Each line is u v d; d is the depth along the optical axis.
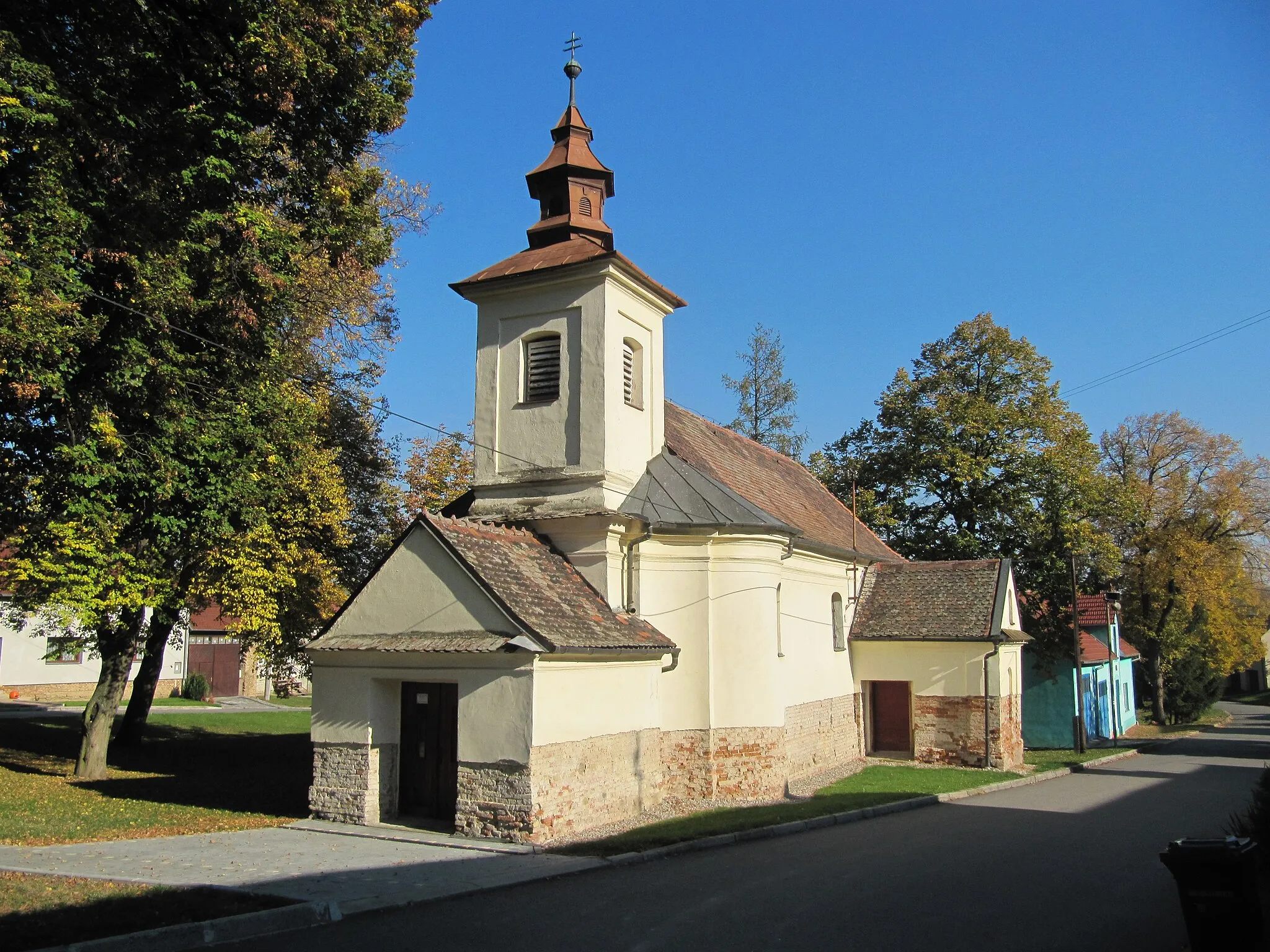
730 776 18.11
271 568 21.62
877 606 27.64
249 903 9.45
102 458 14.37
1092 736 39.94
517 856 12.57
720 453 24.59
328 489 22.72
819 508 29.02
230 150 14.79
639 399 20.30
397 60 17.00
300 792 19.09
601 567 17.62
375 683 15.20
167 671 49.94
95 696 22.28
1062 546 35.41
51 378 12.56
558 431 18.88
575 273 18.89
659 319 20.95
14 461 15.00
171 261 14.05
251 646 24.55
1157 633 49.56
